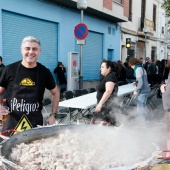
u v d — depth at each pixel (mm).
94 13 14461
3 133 2715
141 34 22578
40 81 3188
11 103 3152
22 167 1791
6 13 9320
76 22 13320
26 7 10055
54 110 3492
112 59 17891
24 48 3066
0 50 9062
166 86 4297
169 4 15797
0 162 1889
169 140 4328
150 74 12297
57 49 12188
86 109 6297
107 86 5008
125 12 19125
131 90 8750
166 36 31391
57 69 11688
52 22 11766
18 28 9930
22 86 3125
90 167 1851
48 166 1880
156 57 28469
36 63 3219
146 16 24578
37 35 10914
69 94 7688
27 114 3143
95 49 15547
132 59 7539
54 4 11602
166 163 2258
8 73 3154
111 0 15172
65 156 1988
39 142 2398
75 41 13305
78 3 9344
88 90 9094
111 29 17375
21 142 2396
